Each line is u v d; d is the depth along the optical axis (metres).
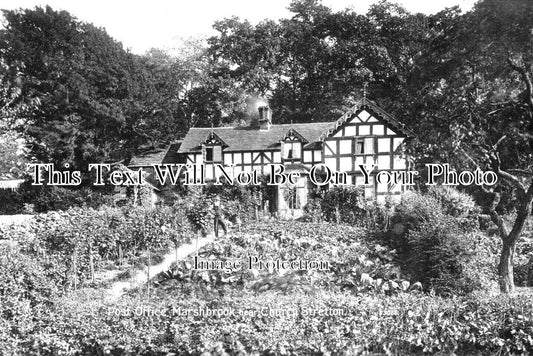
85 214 18.48
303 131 34.22
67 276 13.88
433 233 13.59
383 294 11.22
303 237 18.97
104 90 39.69
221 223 20.72
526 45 11.63
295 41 45.94
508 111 12.80
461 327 9.62
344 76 43.62
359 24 44.03
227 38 48.03
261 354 9.12
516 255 16.77
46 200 32.72
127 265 16.78
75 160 37.56
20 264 11.25
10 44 36.16
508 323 9.77
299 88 47.62
